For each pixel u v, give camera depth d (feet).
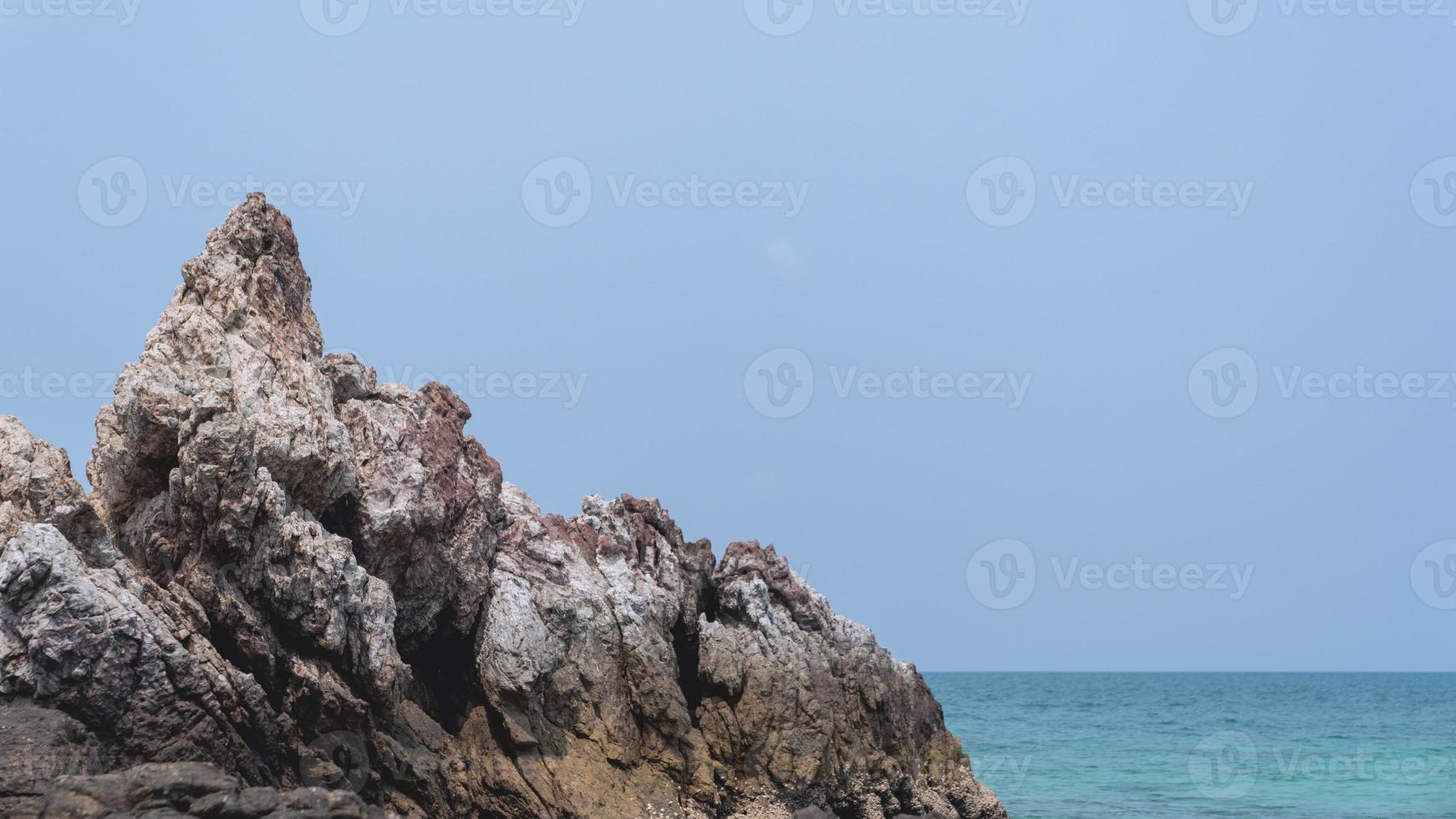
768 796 133.59
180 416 104.68
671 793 126.21
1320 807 226.17
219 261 117.29
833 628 149.48
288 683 103.55
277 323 119.24
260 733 100.17
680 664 143.13
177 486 102.73
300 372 116.26
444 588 121.29
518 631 122.83
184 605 100.01
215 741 96.94
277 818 80.74
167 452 106.32
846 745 141.49
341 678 107.34
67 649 92.48
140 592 98.12
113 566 99.14
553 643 124.98
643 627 132.16
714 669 137.49
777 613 145.28
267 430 107.04
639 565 141.18
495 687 120.57
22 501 100.07
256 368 111.75
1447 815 217.56
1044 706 528.22
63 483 100.99
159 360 107.55
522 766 118.42
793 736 136.87
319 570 104.83
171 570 103.81
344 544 107.96
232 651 102.42
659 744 129.29
